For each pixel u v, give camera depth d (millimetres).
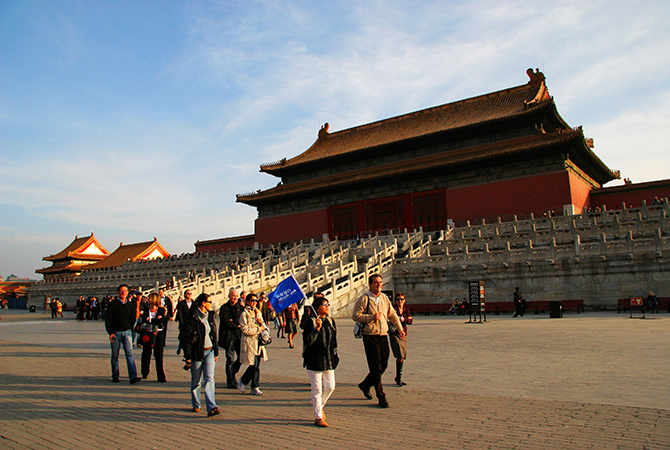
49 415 9062
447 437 7129
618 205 55500
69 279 78500
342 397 10047
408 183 62875
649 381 10203
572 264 32562
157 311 12680
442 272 37188
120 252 100812
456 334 20453
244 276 39438
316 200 71250
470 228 46031
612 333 18547
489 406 8734
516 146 54344
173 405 9836
